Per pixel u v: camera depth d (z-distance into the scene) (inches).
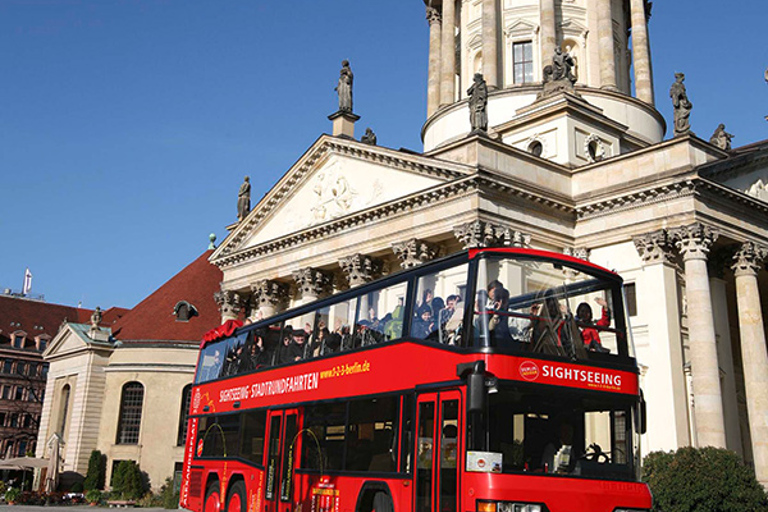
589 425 755.4
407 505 800.3
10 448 4712.1
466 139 1855.3
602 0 2640.3
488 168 1836.9
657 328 1795.0
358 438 909.8
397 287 930.7
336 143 2223.2
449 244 1963.6
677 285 1840.6
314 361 1034.7
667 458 1364.4
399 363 871.1
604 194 1914.4
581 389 762.2
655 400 1771.7
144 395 2893.7
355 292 1005.8
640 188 1846.7
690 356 1747.0
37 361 4872.0
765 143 2370.8
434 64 2984.7
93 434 2915.8
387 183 2080.5
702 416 1688.0
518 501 694.5
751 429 1811.0
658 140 2598.4
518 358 745.6
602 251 1940.2
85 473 2869.1
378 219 2059.5
